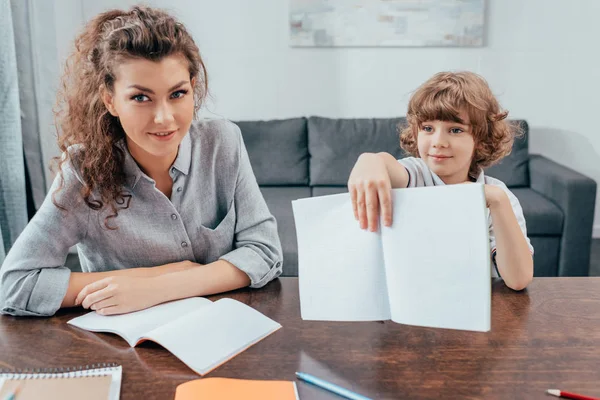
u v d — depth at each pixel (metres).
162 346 0.75
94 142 0.91
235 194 1.09
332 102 3.08
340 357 0.73
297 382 0.67
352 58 3.01
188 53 0.83
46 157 2.63
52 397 0.64
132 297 0.86
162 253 1.03
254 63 3.03
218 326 0.79
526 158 2.78
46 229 0.93
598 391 0.65
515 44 2.96
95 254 1.03
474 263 0.67
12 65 2.12
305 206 0.78
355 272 0.74
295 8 2.92
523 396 0.64
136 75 0.77
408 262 0.70
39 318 0.86
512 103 3.04
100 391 0.65
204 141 1.04
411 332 0.80
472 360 0.72
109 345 0.77
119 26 0.80
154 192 0.97
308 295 0.76
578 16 2.92
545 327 0.81
